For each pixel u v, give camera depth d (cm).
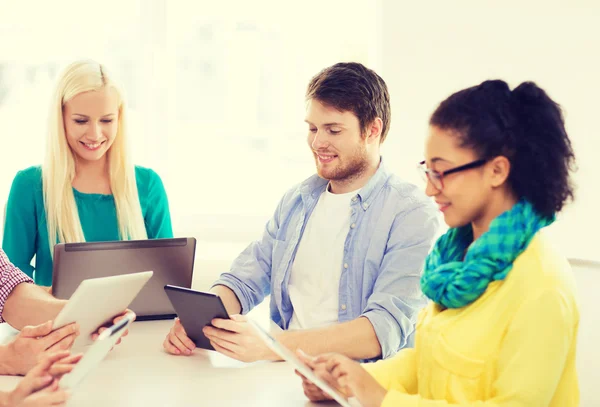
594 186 257
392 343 193
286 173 341
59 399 149
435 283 140
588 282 209
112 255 209
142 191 276
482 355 133
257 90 338
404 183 218
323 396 159
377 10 309
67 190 258
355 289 212
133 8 337
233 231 344
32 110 341
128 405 158
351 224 214
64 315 169
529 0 276
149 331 218
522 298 130
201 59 339
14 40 337
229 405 158
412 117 302
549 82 273
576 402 137
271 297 229
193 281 293
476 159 134
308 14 331
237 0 334
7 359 178
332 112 209
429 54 296
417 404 135
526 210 135
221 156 343
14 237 259
